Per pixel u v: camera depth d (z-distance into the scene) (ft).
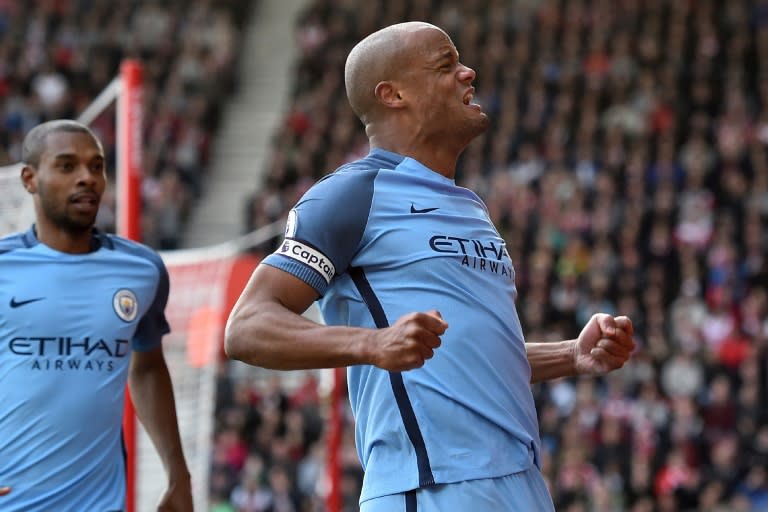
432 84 17.54
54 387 20.93
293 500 62.18
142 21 109.50
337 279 17.15
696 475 62.44
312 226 16.52
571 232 81.76
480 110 17.78
